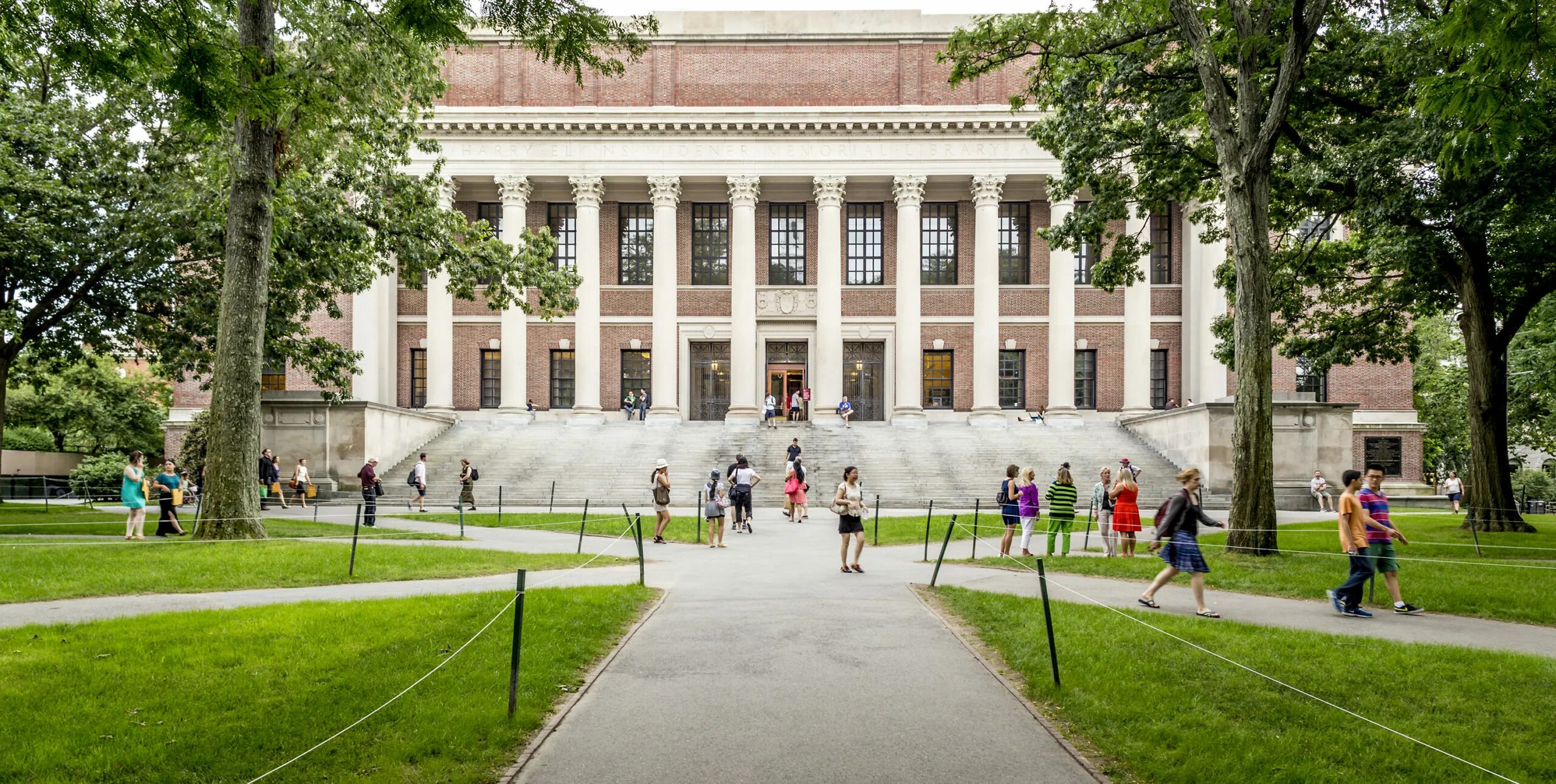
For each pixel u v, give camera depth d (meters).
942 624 10.91
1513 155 15.25
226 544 15.96
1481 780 6.07
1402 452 44.44
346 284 26.52
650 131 45.41
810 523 25.48
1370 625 10.81
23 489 46.59
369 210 24.91
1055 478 34.59
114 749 6.18
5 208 21.00
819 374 45.28
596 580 14.48
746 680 8.40
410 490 32.88
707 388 48.44
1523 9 7.44
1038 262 47.84
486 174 45.34
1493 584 13.30
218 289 25.61
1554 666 8.53
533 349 47.84
